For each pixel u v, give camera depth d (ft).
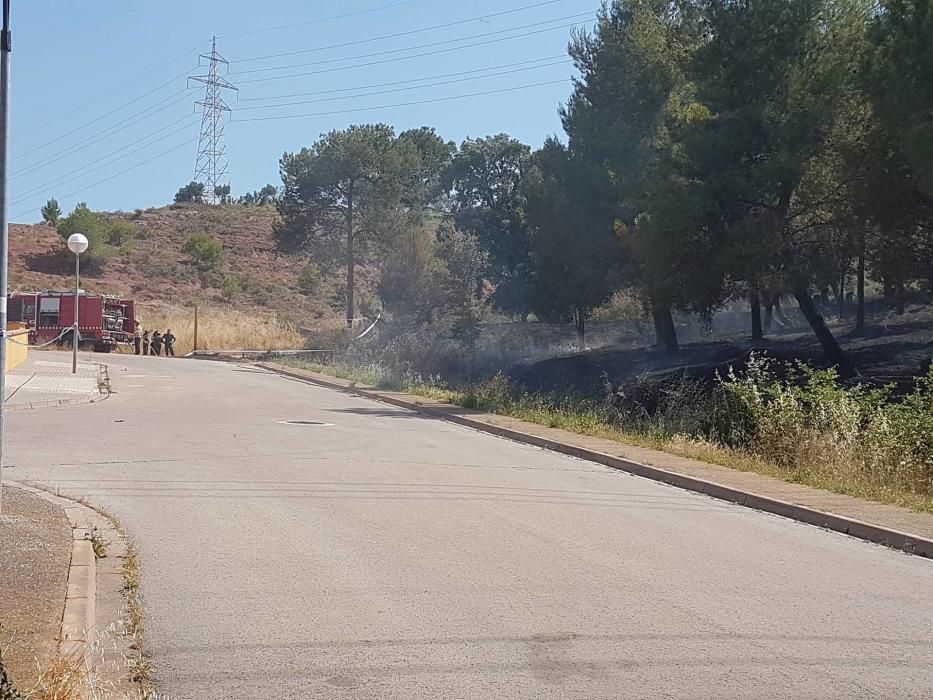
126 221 334.85
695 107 97.76
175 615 22.97
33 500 33.35
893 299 108.88
